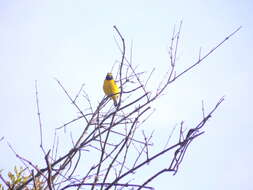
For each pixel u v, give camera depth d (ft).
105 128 27.22
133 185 23.49
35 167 23.25
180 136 25.05
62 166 25.02
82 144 25.67
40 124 23.85
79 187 23.59
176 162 24.20
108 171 24.03
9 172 28.37
